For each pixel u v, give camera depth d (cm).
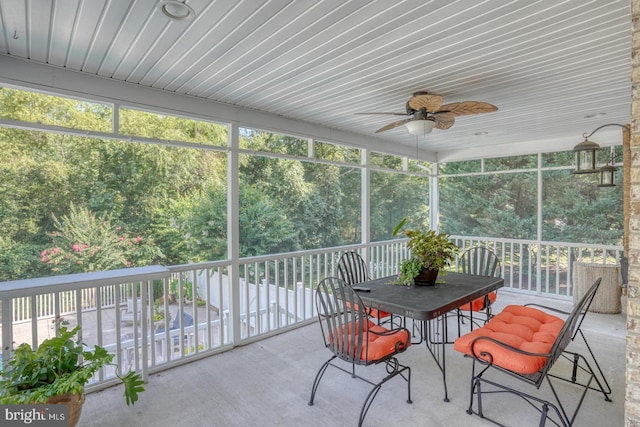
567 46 226
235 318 356
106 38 218
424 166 679
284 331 397
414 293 276
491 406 241
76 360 203
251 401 252
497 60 248
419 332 358
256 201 438
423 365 305
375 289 291
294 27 204
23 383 186
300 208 480
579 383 266
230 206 356
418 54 239
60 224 311
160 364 301
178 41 222
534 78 282
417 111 281
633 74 135
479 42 221
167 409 243
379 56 244
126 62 254
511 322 259
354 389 267
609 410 234
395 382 276
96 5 182
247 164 430
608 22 196
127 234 348
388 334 233
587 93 317
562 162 542
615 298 429
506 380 277
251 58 247
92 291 350
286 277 408
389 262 589
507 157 598
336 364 311
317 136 446
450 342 343
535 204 570
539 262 548
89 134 275
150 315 294
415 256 305
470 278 330
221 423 227
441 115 290
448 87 304
